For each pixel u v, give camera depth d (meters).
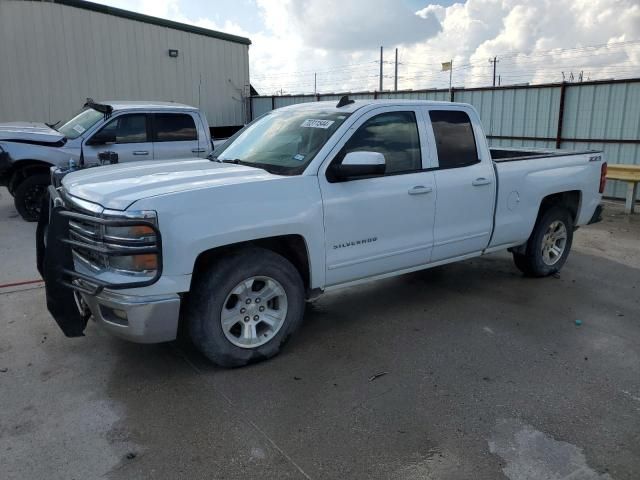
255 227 3.78
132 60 16.11
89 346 4.33
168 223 3.45
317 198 4.11
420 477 2.85
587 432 3.26
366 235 4.46
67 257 3.61
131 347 4.32
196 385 3.76
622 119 10.75
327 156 4.23
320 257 4.21
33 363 4.04
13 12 13.84
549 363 4.16
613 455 3.05
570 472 2.90
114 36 15.60
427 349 4.39
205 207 3.59
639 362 4.19
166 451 3.04
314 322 4.94
